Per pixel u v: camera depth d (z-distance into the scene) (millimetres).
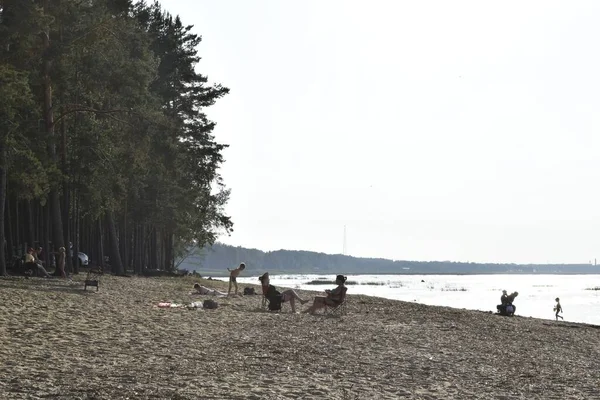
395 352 16844
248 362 14172
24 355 13516
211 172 69625
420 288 141500
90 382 11234
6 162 35281
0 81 35188
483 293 115188
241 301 32875
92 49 43531
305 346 17156
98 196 46406
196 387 11203
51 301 25062
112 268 57344
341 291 28188
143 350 15180
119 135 46906
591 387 13094
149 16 68500
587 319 58219
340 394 11164
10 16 36656
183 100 70125
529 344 21641
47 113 40875
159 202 64812
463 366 15125
